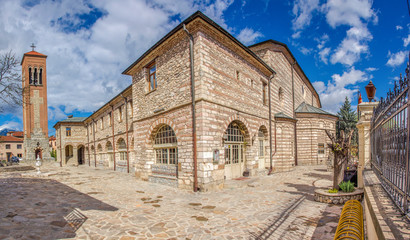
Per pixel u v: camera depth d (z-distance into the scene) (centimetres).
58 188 1168
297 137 2244
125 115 2019
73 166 3244
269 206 783
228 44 1213
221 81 1153
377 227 262
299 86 2627
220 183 1084
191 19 1008
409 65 279
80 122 3422
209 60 1084
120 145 2250
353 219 357
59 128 3478
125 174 1861
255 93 1488
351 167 1068
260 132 1599
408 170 273
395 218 271
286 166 1730
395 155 357
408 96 277
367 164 885
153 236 535
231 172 1298
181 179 1101
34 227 573
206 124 1031
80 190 1109
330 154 1667
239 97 1300
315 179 1363
